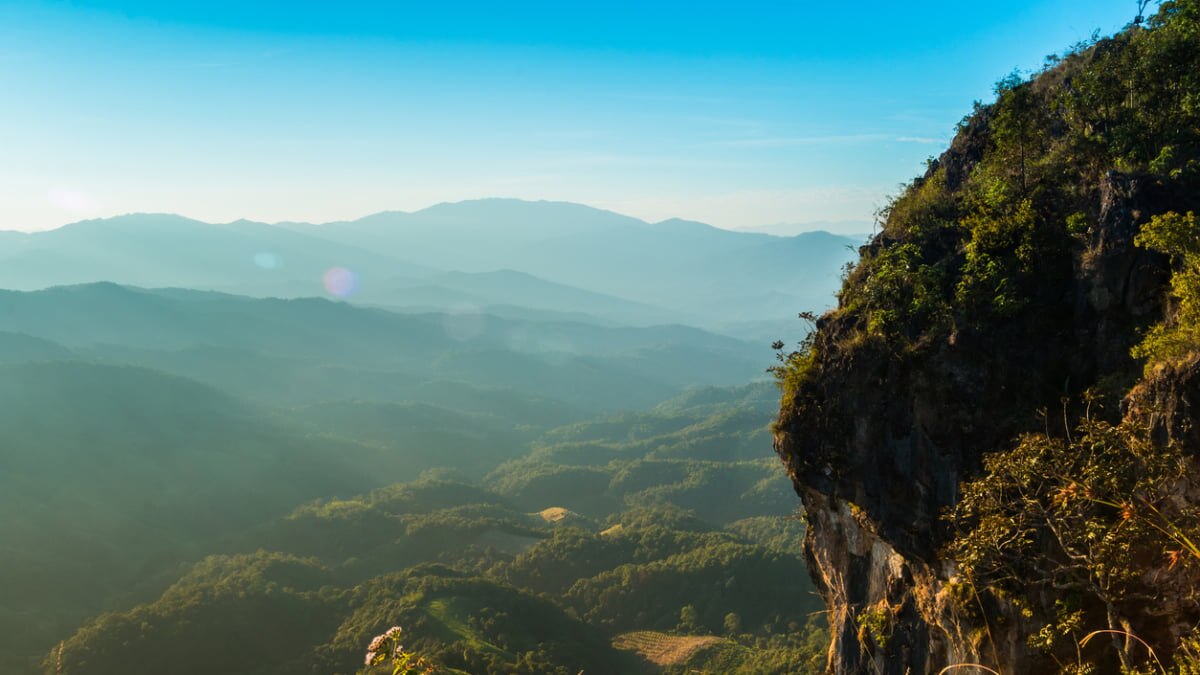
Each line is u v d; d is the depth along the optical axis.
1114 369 21.23
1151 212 21.41
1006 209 24.84
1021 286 23.25
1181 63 24.98
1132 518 16.20
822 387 26.03
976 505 20.45
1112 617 17.33
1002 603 20.81
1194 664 15.52
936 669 24.12
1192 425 17.34
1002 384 22.94
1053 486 18.31
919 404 23.89
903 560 25.72
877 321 24.81
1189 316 18.55
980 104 30.97
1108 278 21.69
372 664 13.30
